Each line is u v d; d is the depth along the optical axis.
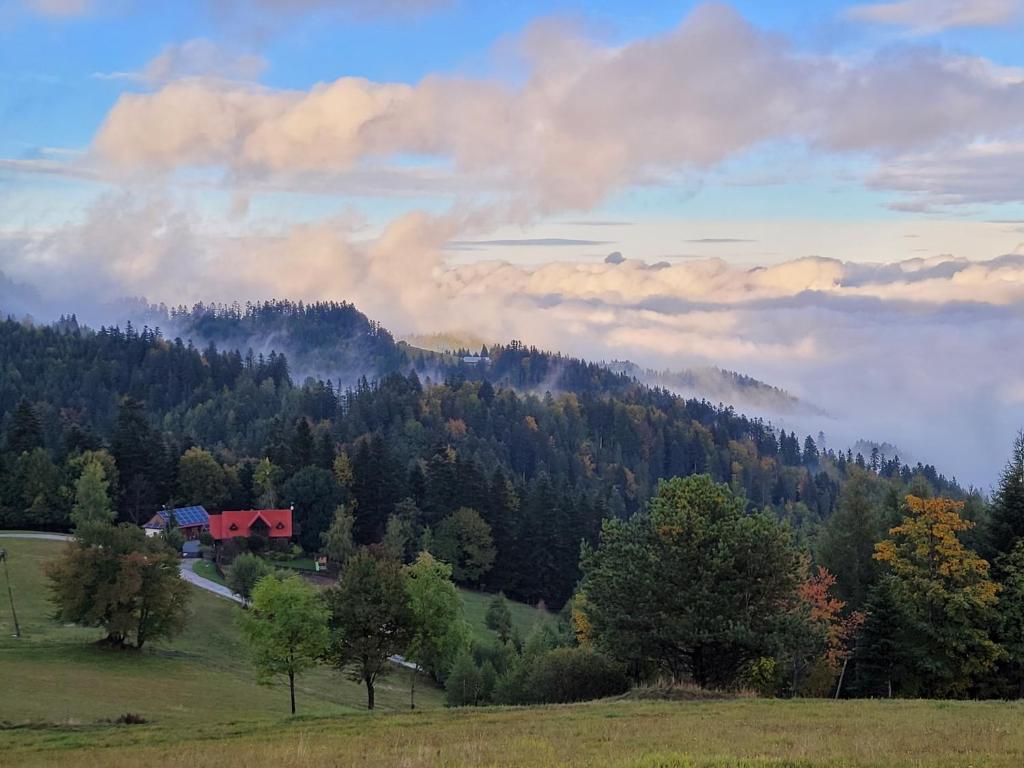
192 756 22.88
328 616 43.25
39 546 91.50
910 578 43.75
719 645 38.91
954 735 21.50
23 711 35.41
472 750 20.45
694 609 38.31
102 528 60.12
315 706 49.22
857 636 44.22
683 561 39.59
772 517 41.59
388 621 44.62
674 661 41.16
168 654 60.94
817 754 17.80
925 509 43.91
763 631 38.09
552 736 23.20
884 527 60.09
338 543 104.88
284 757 21.38
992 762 16.72
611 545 43.53
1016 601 42.56
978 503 60.19
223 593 85.81
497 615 86.44
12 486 106.62
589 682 39.44
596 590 43.41
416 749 21.05
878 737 21.11
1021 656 41.22
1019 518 48.28
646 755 17.88
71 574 58.31
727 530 39.56
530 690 40.53
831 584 53.56
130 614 58.84
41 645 57.50
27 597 72.25
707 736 22.00
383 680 65.38
